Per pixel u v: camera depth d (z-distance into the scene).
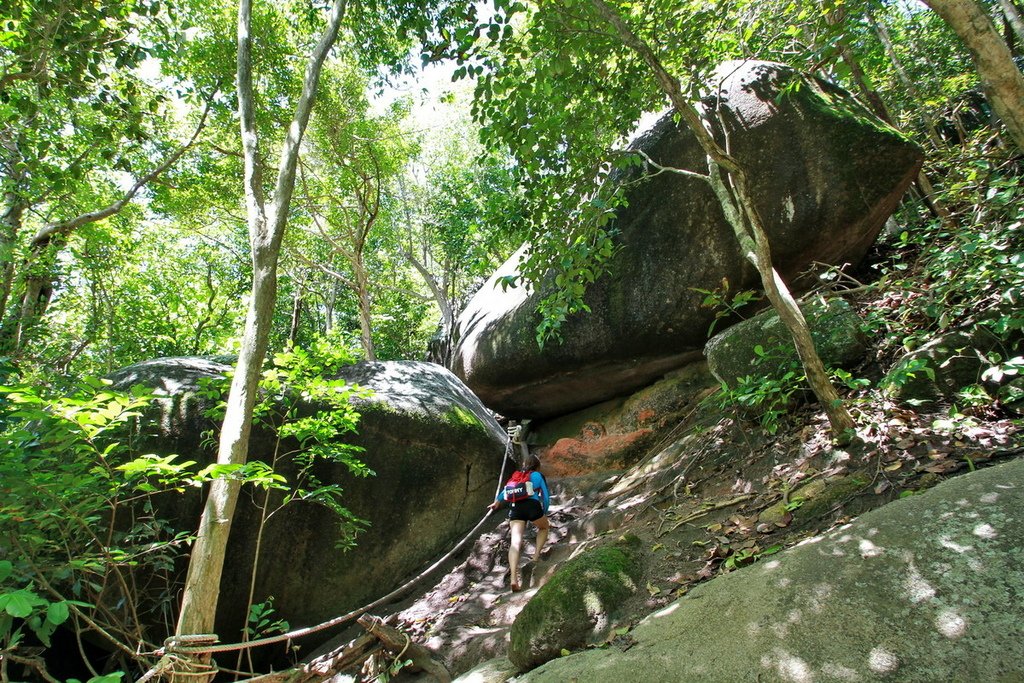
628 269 6.50
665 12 4.87
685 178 6.14
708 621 2.75
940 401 3.96
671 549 3.80
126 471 3.34
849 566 2.60
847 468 3.73
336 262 16.94
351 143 12.91
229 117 10.66
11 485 3.05
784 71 6.04
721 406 4.90
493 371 8.02
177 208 12.10
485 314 8.64
